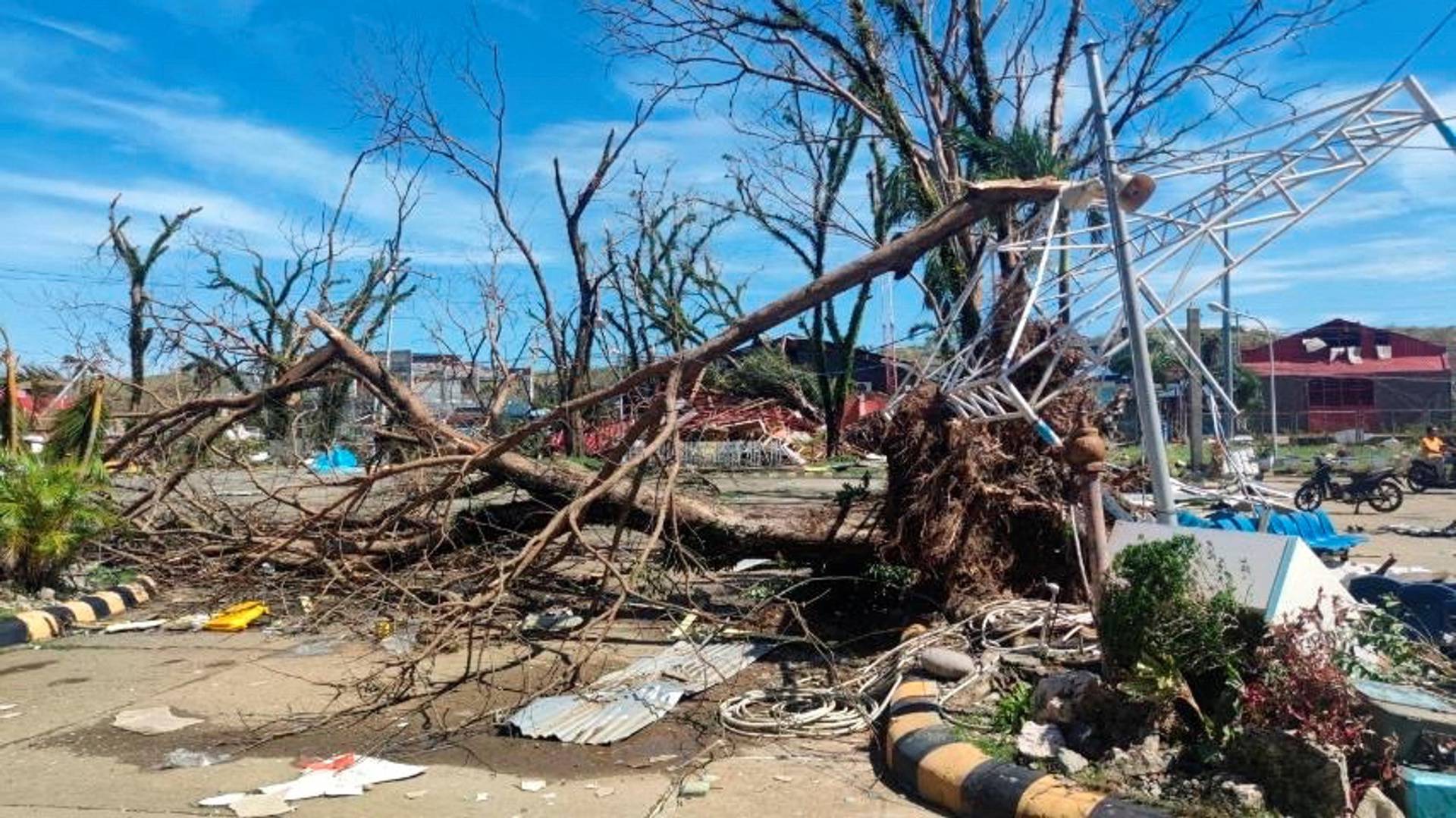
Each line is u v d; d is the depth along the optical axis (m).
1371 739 4.96
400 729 6.88
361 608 9.84
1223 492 10.53
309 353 14.10
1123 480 9.40
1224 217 7.77
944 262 16.41
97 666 8.63
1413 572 11.68
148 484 13.25
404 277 28.58
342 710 7.24
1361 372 47.84
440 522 10.84
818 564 10.08
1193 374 10.28
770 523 10.01
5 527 10.48
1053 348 8.70
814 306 9.53
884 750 6.28
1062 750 5.46
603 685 7.66
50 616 9.94
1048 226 8.48
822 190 29.86
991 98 17.62
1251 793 4.81
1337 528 18.56
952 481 8.68
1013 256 10.69
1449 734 4.79
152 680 8.16
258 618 10.41
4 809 5.44
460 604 7.64
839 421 35.94
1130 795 5.00
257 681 8.13
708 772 6.05
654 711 7.08
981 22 17.73
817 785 5.84
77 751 6.45
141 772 6.05
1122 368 11.70
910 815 5.38
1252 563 5.50
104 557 12.19
